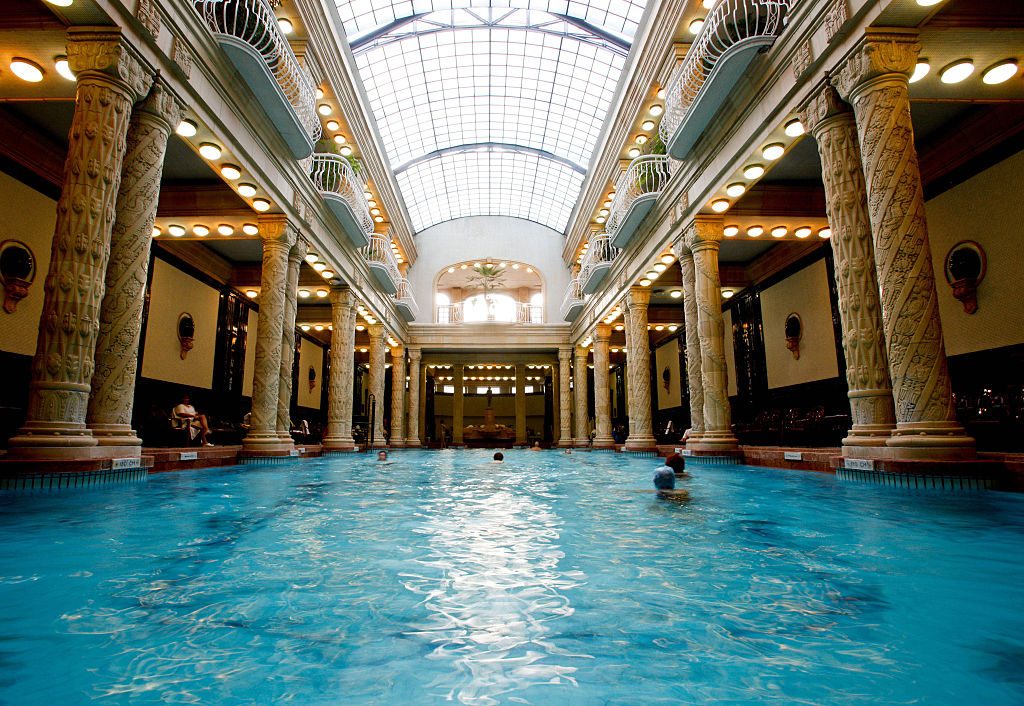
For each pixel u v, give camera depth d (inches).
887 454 224.4
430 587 88.7
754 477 286.2
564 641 66.4
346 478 305.0
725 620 73.3
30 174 357.1
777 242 577.9
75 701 50.1
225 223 450.9
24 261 352.8
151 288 491.5
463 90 942.4
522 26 766.5
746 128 348.2
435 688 53.8
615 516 164.4
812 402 525.7
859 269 254.2
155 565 101.7
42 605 78.2
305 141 423.8
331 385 624.4
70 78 272.4
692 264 465.1
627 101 583.5
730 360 698.2
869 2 234.7
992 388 328.8
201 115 307.9
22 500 182.7
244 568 100.3
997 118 320.8
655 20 467.8
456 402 1238.9
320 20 458.0
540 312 1327.5
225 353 621.3
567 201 1214.9
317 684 54.6
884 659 60.4
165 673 56.7
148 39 255.8
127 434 251.3
